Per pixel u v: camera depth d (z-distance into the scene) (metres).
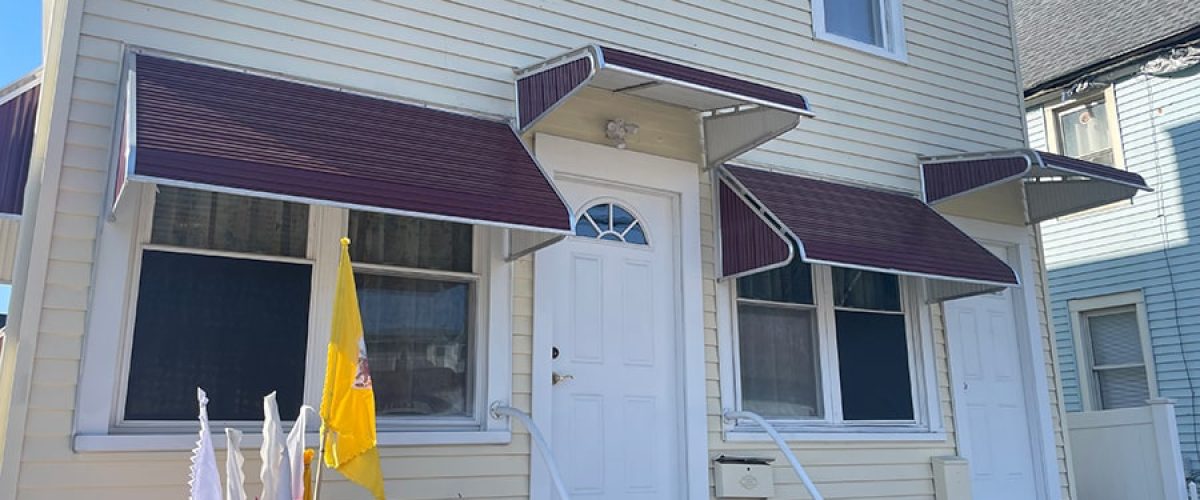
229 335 4.58
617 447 5.64
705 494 5.79
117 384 4.30
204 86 4.50
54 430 4.13
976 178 6.95
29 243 4.35
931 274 6.12
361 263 4.99
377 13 5.30
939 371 7.05
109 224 4.37
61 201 4.32
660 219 6.15
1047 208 7.77
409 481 4.88
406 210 4.21
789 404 6.41
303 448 3.85
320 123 4.60
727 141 6.16
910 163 7.33
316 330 4.80
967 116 7.80
